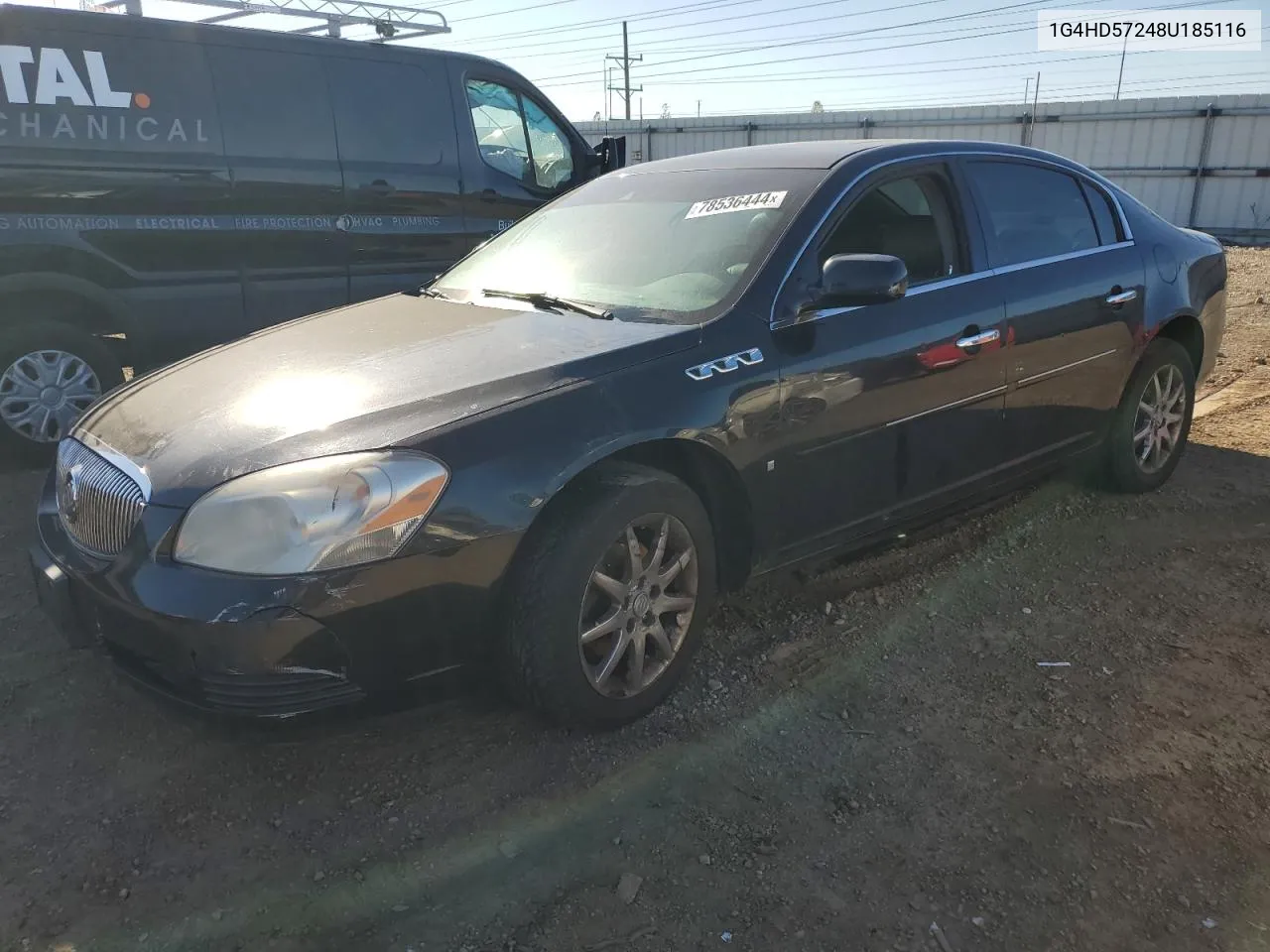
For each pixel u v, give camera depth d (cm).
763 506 298
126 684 251
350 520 224
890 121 2553
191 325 523
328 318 348
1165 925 209
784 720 284
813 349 303
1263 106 2055
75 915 212
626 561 268
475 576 239
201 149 507
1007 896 217
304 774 260
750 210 332
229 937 206
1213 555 396
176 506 230
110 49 476
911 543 408
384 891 220
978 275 361
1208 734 277
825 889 219
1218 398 653
